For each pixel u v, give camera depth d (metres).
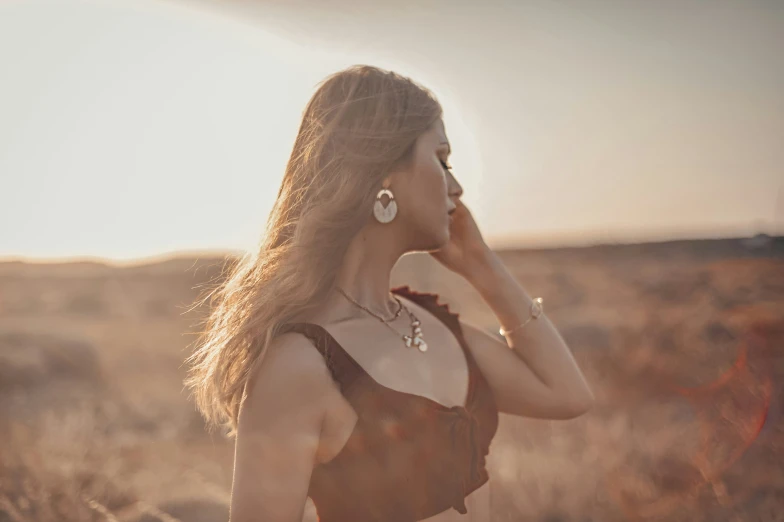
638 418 7.17
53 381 10.91
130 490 5.30
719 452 6.10
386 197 1.96
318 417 1.76
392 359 1.92
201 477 5.77
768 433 6.52
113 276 32.16
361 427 1.81
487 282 2.29
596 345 11.45
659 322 12.97
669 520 4.84
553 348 2.29
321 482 1.85
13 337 13.75
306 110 2.05
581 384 2.29
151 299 24.97
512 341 2.31
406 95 1.98
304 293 1.89
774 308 13.30
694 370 9.26
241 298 2.01
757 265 19.34
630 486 5.27
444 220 2.00
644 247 32.53
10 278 35.56
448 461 1.87
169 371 11.72
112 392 9.95
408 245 2.02
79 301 27.53
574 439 6.45
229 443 7.16
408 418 1.84
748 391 7.99
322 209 1.92
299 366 1.75
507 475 5.57
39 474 5.48
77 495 5.03
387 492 1.83
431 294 2.28
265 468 1.69
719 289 17.77
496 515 5.00
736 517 4.84
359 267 2.00
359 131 1.93
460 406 1.99
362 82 1.98
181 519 4.86
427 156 1.97
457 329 2.21
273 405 1.73
